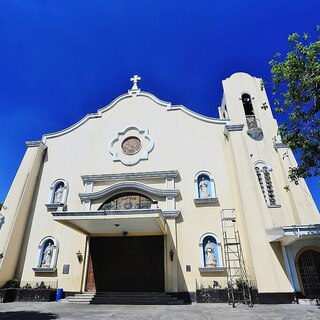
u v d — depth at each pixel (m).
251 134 16.56
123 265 14.48
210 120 17.58
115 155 17.39
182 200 15.35
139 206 15.20
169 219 14.66
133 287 13.93
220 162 16.20
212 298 12.45
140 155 17.14
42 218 16.09
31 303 12.79
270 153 15.95
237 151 14.98
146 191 15.28
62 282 14.30
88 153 17.83
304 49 8.84
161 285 13.74
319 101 8.98
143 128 18.06
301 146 9.49
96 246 15.12
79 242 15.18
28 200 16.39
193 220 14.75
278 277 11.76
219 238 14.10
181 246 14.17
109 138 18.16
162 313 9.38
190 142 17.09
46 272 14.63
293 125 9.71
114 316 8.80
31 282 14.48
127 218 11.91
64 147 18.31
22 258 15.13
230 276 12.93
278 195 14.61
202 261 13.63
